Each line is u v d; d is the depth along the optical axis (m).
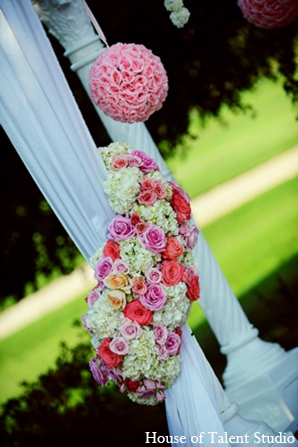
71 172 2.81
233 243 9.41
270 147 10.19
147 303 2.71
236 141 10.23
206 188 10.18
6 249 6.03
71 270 6.20
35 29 2.69
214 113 6.17
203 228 9.82
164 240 2.74
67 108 2.78
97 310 2.73
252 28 5.80
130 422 5.33
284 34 5.73
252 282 8.24
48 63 2.73
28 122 2.73
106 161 2.89
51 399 5.38
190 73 5.96
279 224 9.34
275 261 8.58
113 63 3.00
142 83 2.98
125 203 2.77
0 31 2.63
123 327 2.69
